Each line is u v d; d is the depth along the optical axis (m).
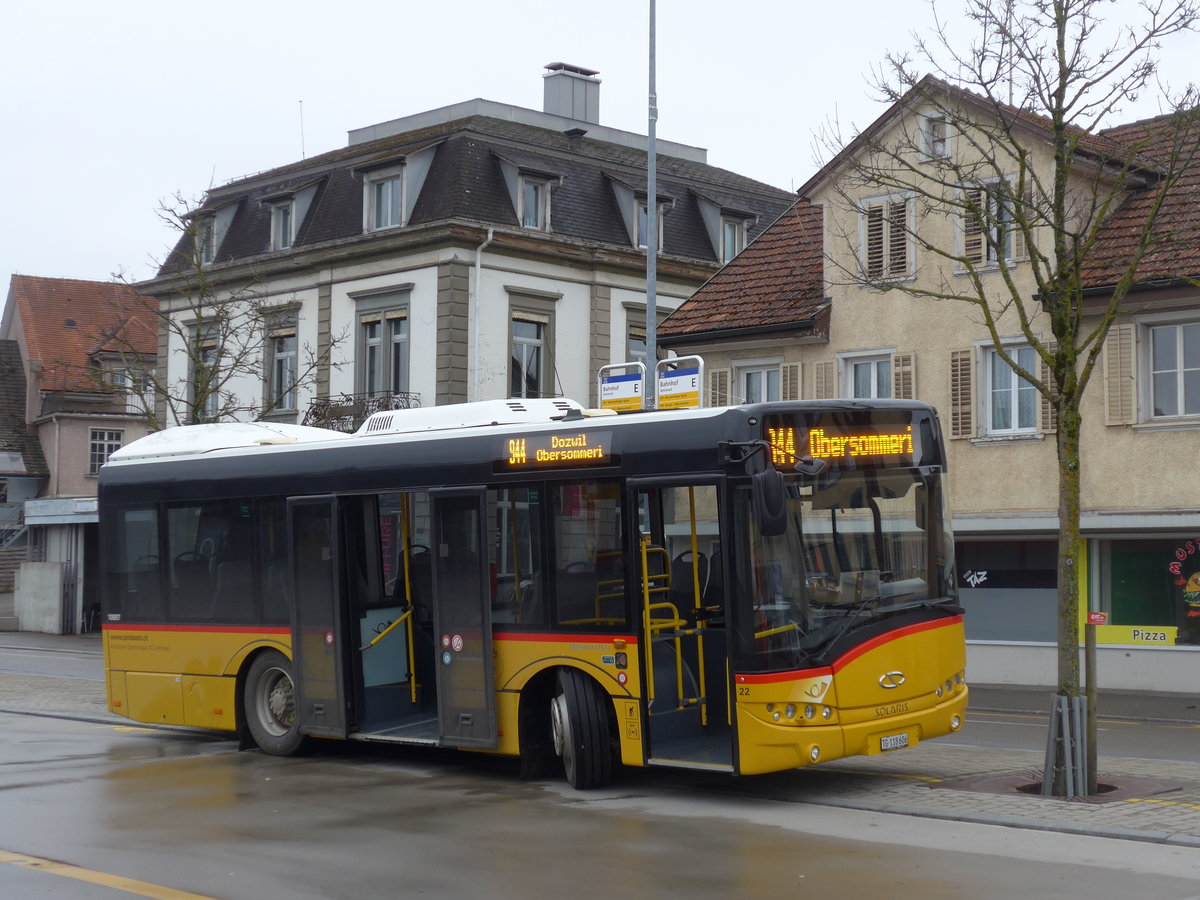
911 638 12.26
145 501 17.16
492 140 38.50
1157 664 24.88
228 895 8.87
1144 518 24.55
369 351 38.72
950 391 27.02
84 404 64.56
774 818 11.35
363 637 15.02
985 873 9.14
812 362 29.08
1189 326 24.31
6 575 58.53
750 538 11.76
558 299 38.66
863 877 9.08
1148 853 9.73
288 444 15.80
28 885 9.18
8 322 69.88
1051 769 11.95
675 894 8.70
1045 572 26.44
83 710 20.45
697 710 12.23
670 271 40.78
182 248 44.28
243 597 16.05
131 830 11.13
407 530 14.95
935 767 14.02
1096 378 25.17
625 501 12.60
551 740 13.60
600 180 40.56
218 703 16.25
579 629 12.90
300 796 12.82
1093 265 24.27
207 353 40.81
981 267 26.44
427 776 14.07
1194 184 24.48
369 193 39.00
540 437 13.31
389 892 8.90
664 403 22.95
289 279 40.78
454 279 36.56
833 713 11.73
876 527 12.37
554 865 9.62
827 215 28.81
